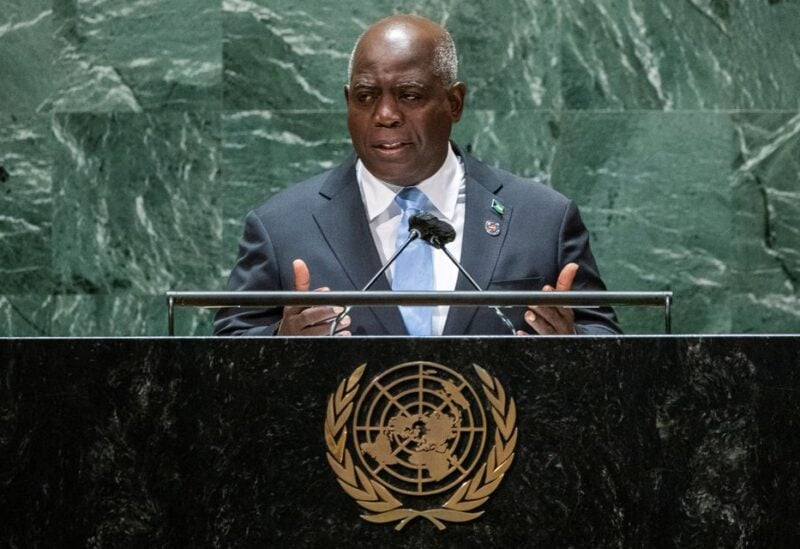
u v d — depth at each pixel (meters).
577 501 9.64
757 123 23.27
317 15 23.19
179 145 23.19
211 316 23.22
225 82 23.20
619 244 23.20
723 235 23.20
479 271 14.52
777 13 23.30
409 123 14.34
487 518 9.61
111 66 23.23
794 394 9.74
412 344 9.70
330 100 23.17
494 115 23.19
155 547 9.59
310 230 14.83
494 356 9.70
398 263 14.47
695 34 23.27
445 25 23.17
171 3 23.27
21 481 9.66
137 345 9.70
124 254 23.19
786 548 9.66
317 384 9.65
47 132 23.22
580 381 9.70
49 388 9.69
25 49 23.27
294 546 9.56
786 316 23.20
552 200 15.20
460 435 9.64
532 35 23.20
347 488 9.57
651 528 9.63
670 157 23.23
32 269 23.20
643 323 23.11
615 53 23.25
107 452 9.64
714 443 9.70
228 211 23.17
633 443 9.68
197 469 9.62
